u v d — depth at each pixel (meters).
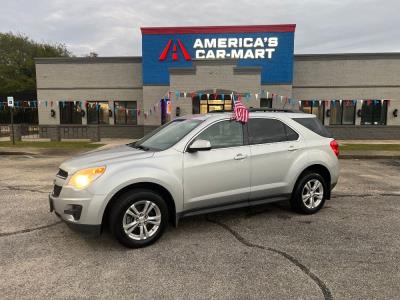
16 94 32.03
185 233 4.81
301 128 5.72
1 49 52.00
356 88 22.55
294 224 5.19
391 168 10.94
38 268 3.78
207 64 19.39
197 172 4.66
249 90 19.36
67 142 19.75
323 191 5.83
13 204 6.30
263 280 3.50
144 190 4.33
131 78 24.00
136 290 3.32
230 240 4.56
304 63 22.58
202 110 19.84
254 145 5.18
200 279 3.53
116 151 4.92
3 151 14.70
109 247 4.34
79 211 4.10
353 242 4.49
